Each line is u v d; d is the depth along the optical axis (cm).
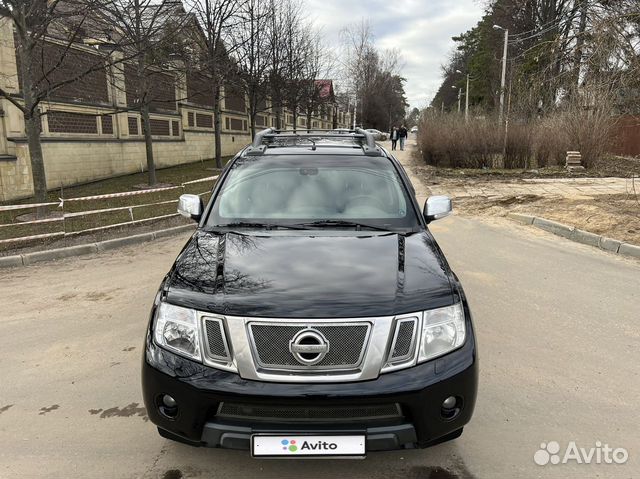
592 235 809
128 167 1984
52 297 577
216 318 257
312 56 3306
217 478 279
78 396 362
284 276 281
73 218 1048
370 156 433
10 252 765
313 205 379
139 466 288
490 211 1090
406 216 374
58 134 1614
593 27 1042
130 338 461
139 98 1638
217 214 374
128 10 1367
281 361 248
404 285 277
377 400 244
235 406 248
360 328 252
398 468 288
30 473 282
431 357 259
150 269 687
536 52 1573
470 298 560
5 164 1366
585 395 362
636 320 500
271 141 474
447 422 259
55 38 1297
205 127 2777
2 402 356
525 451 302
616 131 1886
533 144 1841
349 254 309
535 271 663
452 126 1941
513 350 431
